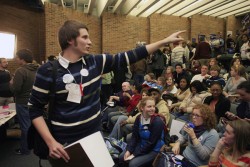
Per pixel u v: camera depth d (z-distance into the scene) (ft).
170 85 16.22
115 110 16.11
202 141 7.97
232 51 25.77
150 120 9.09
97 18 31.01
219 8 32.73
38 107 3.98
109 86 21.54
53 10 26.55
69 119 3.94
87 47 4.07
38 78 3.93
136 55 4.38
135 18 32.40
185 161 7.86
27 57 11.30
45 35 26.17
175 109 13.73
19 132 15.53
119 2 26.11
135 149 9.30
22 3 23.36
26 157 11.95
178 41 4.40
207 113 8.09
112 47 31.37
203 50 22.34
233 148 6.18
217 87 11.06
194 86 12.85
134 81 22.98
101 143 3.93
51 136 3.82
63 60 4.01
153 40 33.27
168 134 9.98
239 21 38.14
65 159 3.66
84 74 4.05
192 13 33.40
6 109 13.30
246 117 9.56
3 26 21.34
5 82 14.85
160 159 8.10
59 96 3.94
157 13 33.19
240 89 9.67
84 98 4.01
